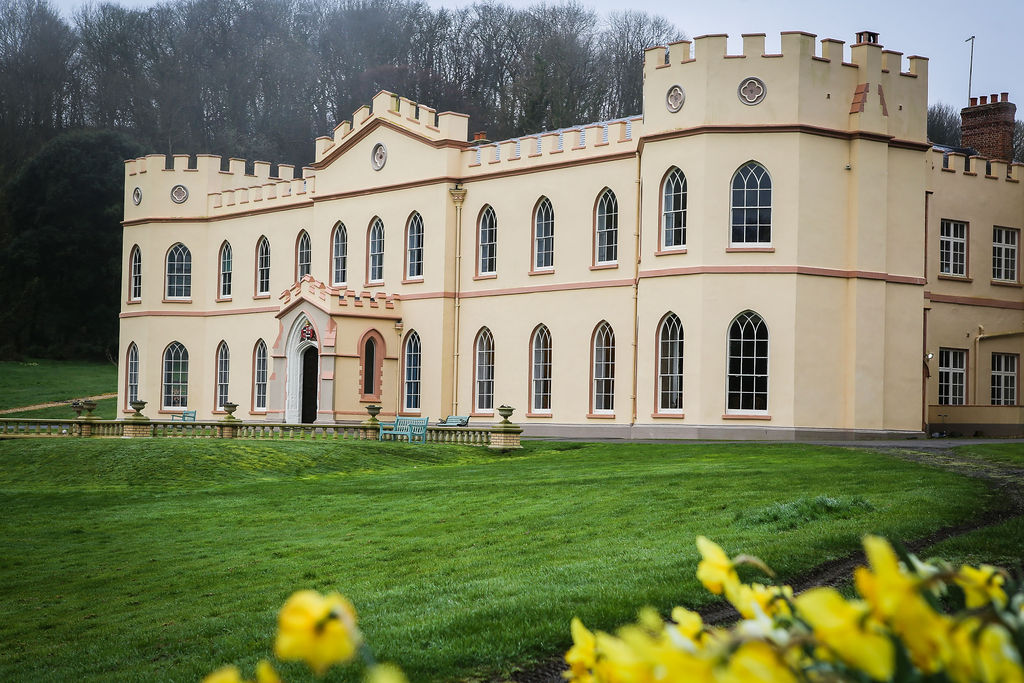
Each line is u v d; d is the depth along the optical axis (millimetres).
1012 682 2490
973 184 45625
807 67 38125
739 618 11625
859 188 38562
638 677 2400
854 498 18062
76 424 39875
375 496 26984
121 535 23828
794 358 37625
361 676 10453
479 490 26328
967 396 45156
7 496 30031
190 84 111188
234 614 15234
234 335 58125
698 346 38344
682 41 39125
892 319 39312
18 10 112562
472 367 47938
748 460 28734
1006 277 46875
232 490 29891
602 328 43375
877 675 2428
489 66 110250
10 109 109375
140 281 61125
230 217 58750
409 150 50031
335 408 47969
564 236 44688
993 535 14539
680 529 18031
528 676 10250
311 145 109500
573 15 109625
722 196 38250
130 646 13836
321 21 115750
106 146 92250
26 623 16125
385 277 50906
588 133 43844
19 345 90938
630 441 38031
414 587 15086
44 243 90750
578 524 19984
